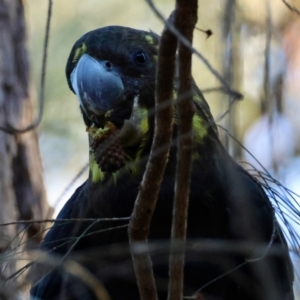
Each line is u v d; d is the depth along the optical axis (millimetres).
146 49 8203
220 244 7336
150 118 7938
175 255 6172
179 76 5598
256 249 7570
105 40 8250
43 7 13547
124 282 8125
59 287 8430
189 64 5543
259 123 11125
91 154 8328
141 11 13461
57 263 6355
